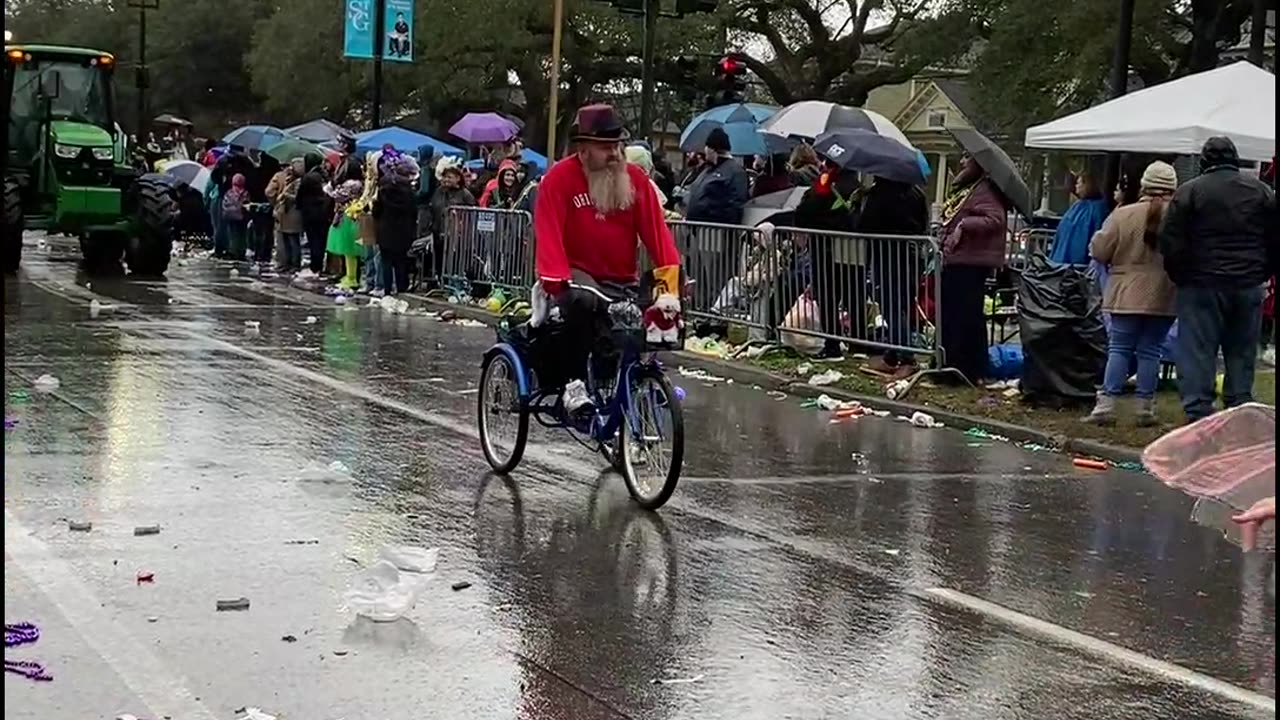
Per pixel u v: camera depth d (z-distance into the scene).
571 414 7.64
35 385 10.33
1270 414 4.01
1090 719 4.66
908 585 6.21
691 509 7.47
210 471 7.78
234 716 4.36
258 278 21.09
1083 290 10.90
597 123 7.20
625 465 7.53
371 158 18.84
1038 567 6.62
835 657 5.20
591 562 6.35
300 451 8.46
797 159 16.00
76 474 7.52
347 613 5.41
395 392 10.96
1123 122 12.64
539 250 7.35
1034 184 40.59
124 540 6.30
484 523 6.97
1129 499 8.23
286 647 5.01
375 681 4.72
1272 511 3.67
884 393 11.41
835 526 7.27
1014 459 9.38
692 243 14.27
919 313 11.91
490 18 39.56
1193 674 5.15
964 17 34.25
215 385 10.78
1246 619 5.86
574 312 7.33
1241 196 9.27
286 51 45.69
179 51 57.78
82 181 19.39
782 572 6.32
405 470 8.10
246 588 5.67
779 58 39.66
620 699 4.68
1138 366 10.09
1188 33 33.91
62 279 19.41
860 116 16.77
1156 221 9.71
